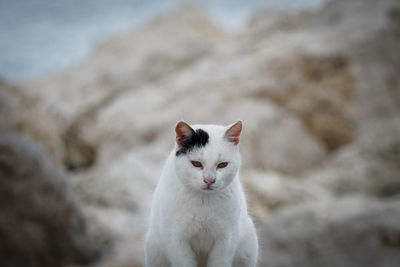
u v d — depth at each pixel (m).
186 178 4.57
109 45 21.28
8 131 10.16
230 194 4.60
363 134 13.79
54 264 8.85
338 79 14.56
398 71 15.08
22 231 8.59
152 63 18.73
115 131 14.59
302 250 8.18
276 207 10.42
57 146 12.31
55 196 9.11
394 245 8.03
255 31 18.41
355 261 7.91
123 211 10.80
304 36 16.17
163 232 4.54
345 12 16.84
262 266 7.92
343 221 8.52
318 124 14.05
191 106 14.10
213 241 4.73
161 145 12.93
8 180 8.74
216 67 16.20
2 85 11.75
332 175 12.71
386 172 12.53
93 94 17.55
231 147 4.76
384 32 15.53
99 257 9.34
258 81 14.45
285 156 12.95
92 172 12.85
